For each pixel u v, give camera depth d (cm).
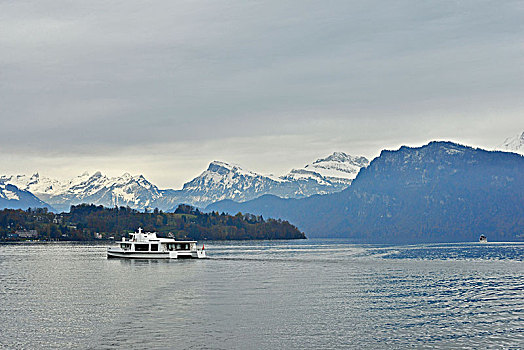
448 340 9388
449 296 13625
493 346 9044
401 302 12725
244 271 19550
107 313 11419
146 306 12188
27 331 9956
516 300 13025
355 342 9294
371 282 16262
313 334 9769
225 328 10144
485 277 17575
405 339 9462
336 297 13425
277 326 10306
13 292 14512
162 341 9325
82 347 9000
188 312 11500
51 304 12538
